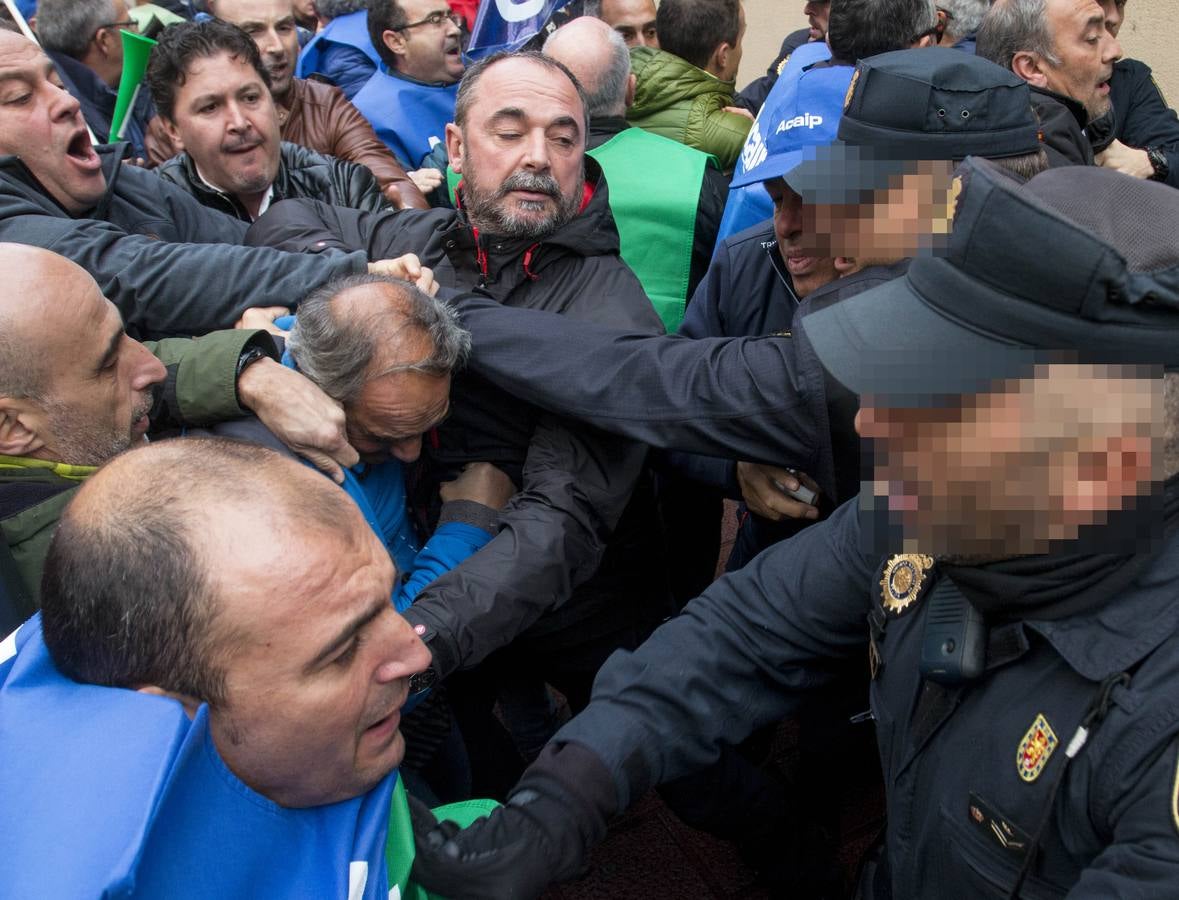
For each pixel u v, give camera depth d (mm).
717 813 1729
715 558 2596
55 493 1259
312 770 843
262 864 797
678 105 3199
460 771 1886
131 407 1345
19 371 1207
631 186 2590
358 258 1779
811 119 2117
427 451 1781
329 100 3305
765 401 1459
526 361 1609
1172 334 766
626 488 1696
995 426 812
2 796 730
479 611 1499
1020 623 892
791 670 1301
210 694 781
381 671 875
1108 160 2971
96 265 1752
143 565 764
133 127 3410
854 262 1627
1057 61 2377
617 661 1327
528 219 1802
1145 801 769
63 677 806
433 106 3658
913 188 1491
